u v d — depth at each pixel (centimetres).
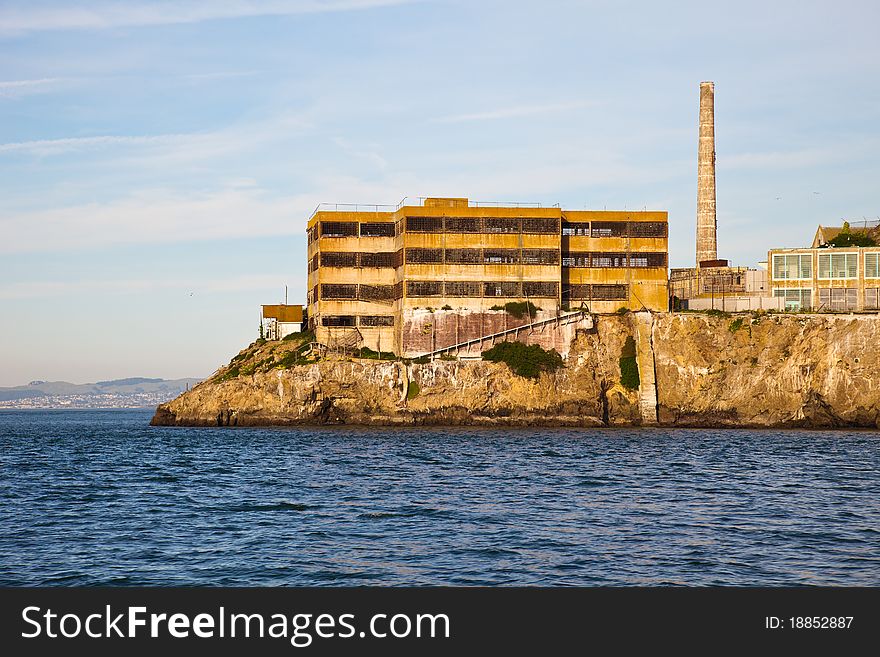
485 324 15862
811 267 15738
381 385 15588
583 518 5900
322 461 9744
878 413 14688
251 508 6406
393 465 9238
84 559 4888
